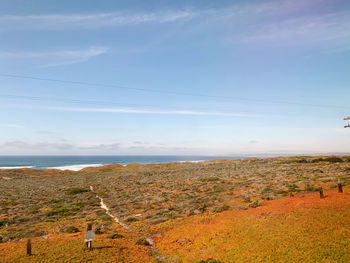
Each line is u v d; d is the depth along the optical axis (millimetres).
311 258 13125
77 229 25281
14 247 18594
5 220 30938
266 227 18828
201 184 57062
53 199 51250
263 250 15094
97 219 32000
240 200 33781
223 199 35875
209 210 30031
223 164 130500
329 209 20812
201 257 16172
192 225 23875
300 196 29594
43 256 16219
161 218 28828
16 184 84750
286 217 20531
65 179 101938
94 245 18953
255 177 58156
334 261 12406
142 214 33562
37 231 24766
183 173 95438
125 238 22234
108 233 24375
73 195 57812
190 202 36562
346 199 23891
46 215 35500
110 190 62969
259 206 27672
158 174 99500
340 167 58938
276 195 33250
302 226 17656
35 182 91438
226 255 15523
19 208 42094
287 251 14352
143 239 21359
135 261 16203
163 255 18188
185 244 19359
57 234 23984
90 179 98125
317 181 40906
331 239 14812
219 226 21672
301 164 81000
